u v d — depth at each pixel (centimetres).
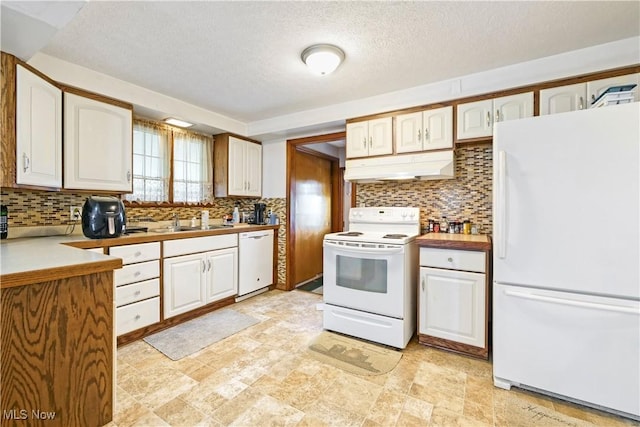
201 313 292
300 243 416
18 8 128
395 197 306
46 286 116
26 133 177
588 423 148
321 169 473
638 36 186
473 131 241
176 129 327
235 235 325
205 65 222
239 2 152
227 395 169
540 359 166
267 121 358
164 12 160
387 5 155
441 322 223
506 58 213
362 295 241
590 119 152
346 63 219
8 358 108
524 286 170
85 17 164
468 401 165
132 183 262
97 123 234
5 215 203
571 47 199
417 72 234
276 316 292
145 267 238
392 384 181
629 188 145
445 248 220
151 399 165
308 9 158
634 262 144
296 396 169
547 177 162
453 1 152
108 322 134
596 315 152
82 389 126
